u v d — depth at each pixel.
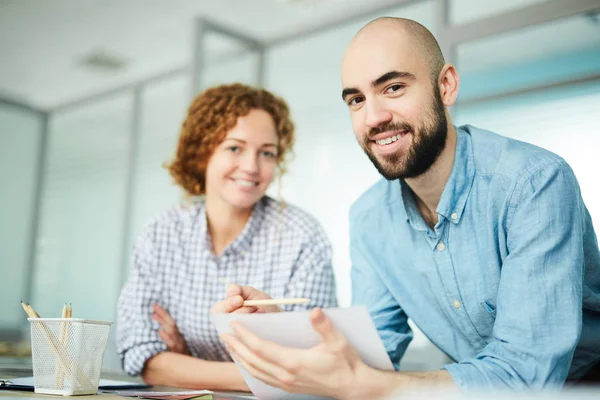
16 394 0.92
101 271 5.53
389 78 1.11
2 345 2.20
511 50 3.34
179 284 1.75
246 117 1.67
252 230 1.74
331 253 1.74
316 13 4.22
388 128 1.13
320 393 0.91
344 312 0.85
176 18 4.48
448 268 1.27
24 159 5.92
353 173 3.92
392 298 1.40
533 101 3.23
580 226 1.10
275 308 1.19
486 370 0.97
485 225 1.21
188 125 1.76
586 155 3.05
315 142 4.16
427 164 1.17
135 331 1.68
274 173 1.74
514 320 1.03
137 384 1.21
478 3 3.46
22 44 5.03
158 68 5.33
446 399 0.92
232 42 4.05
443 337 1.38
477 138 1.25
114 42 4.93
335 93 4.13
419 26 1.16
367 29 1.16
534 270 1.05
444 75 1.17
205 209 1.78
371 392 0.89
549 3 3.02
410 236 1.33
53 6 4.43
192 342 1.77
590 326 1.29
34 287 5.72
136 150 4.98
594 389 0.99
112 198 5.64
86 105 5.64
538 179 1.11
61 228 5.80
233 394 1.23
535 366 0.98
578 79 3.12
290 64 4.30
